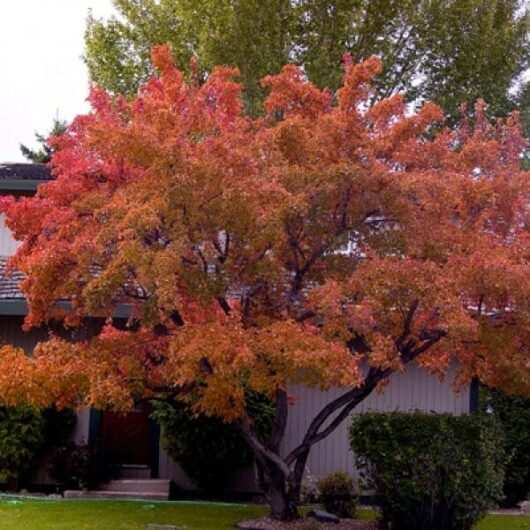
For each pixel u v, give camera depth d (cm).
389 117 1086
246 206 988
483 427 1223
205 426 1528
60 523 1172
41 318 1143
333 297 973
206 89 1128
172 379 1060
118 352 1074
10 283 1659
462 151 1102
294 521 1201
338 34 2853
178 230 996
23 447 1536
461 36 2897
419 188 1009
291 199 995
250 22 2741
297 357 933
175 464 1641
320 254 1103
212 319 1053
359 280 1002
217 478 1553
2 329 1688
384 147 1063
